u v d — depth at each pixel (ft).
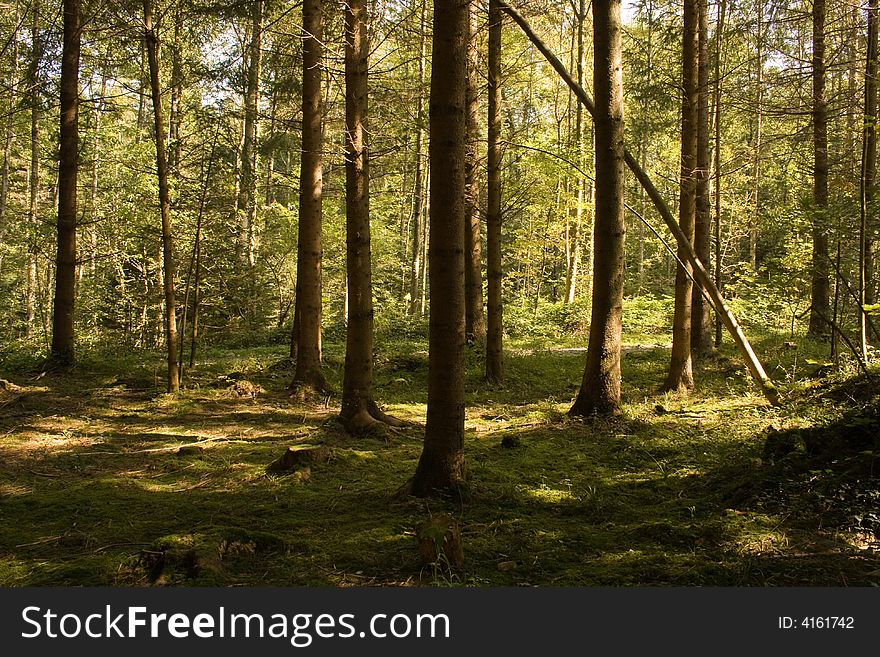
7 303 77.82
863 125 22.80
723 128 59.26
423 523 13.51
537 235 91.61
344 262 81.82
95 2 37.76
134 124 80.23
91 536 15.15
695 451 21.70
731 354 42.91
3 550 14.52
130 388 37.22
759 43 36.88
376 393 38.75
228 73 39.09
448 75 16.66
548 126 84.28
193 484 20.47
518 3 38.52
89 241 73.97
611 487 18.65
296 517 16.56
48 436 26.91
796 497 14.84
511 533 14.92
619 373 28.14
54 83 42.11
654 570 12.28
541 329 73.56
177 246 54.19
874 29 26.18
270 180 76.18
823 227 25.34
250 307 66.54
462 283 17.48
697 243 40.04
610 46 26.81
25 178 83.15
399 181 96.07
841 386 24.20
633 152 64.85
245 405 34.71
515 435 24.64
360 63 27.96
